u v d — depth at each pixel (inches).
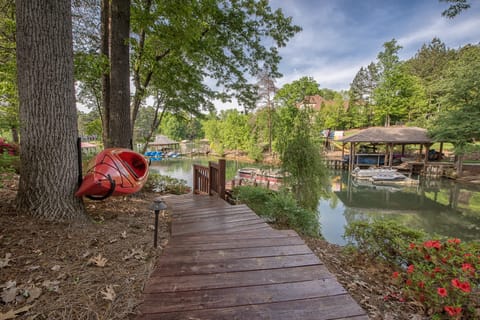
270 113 701.9
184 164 922.1
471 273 62.7
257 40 222.1
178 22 157.9
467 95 492.7
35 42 75.9
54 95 78.8
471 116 466.6
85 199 120.6
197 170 215.3
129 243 77.8
